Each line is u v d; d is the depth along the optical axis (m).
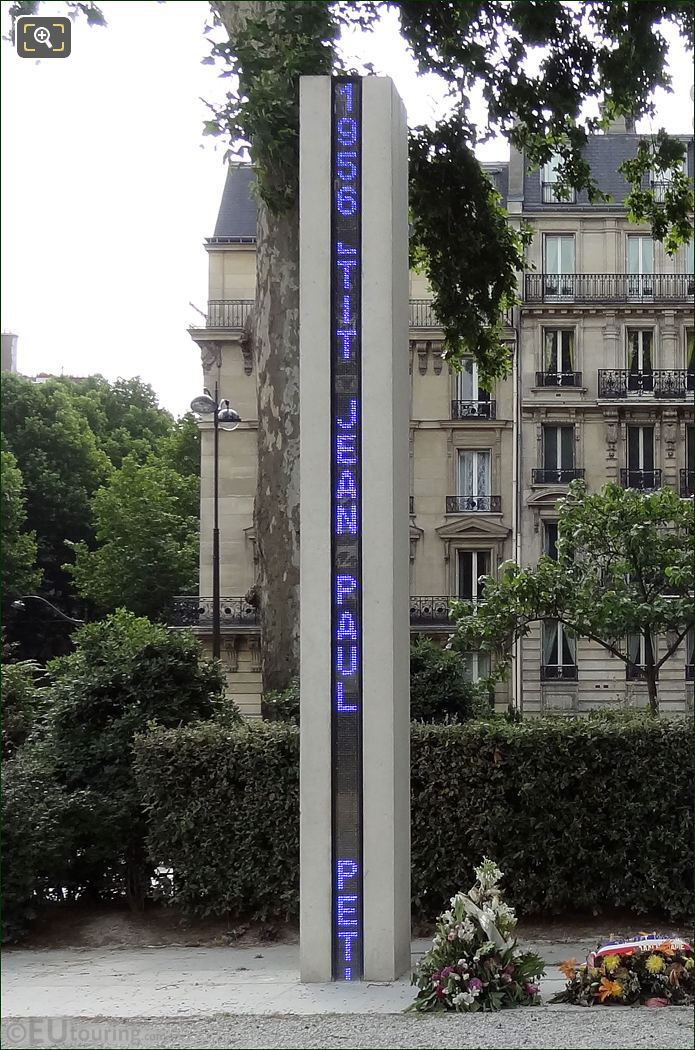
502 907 8.16
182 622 43.03
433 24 16.02
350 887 8.65
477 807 10.73
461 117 17.06
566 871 10.63
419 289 42.91
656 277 42.91
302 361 8.73
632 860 10.66
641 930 10.49
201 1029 7.25
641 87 16.16
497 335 19.31
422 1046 6.68
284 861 10.91
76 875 11.62
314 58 13.65
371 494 8.69
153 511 51.81
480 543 42.44
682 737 10.62
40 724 12.36
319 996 8.15
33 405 56.41
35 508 54.59
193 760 11.01
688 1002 7.81
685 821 10.54
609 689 41.62
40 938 10.74
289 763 10.96
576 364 42.72
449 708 13.87
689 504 20.92
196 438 59.56
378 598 8.68
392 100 8.84
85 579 51.81
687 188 18.34
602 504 21.16
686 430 42.69
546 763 10.69
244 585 41.72
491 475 42.81
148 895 11.49
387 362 8.70
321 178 8.76
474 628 20.25
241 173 44.06
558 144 17.83
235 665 41.53
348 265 8.74
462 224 17.89
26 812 10.66
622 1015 7.43
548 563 20.86
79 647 12.67
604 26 15.92
